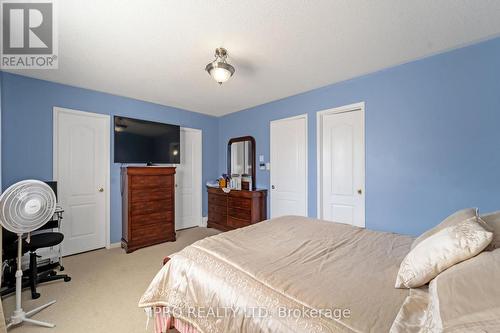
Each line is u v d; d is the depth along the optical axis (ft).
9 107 8.57
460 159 7.17
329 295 3.14
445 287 2.43
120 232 11.40
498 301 1.99
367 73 9.00
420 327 2.40
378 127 8.86
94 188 10.71
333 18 5.66
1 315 4.92
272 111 12.70
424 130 7.82
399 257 4.48
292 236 5.81
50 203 5.76
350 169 10.00
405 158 8.24
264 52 7.30
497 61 6.55
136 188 10.66
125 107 11.64
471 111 6.95
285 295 3.18
